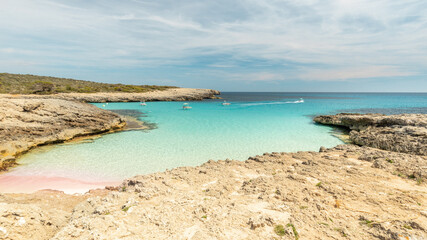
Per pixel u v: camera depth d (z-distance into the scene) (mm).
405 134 18734
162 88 117062
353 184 8508
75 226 5195
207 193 7848
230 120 36781
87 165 15305
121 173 13992
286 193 7480
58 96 66688
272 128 29516
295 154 13875
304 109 58344
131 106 64000
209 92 116375
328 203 6926
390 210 6410
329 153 14000
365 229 5441
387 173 9820
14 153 16609
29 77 97375
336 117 32344
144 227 5414
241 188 8398
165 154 17984
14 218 4730
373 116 28328
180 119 37625
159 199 7281
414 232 5070
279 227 5434
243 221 5773
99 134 25375
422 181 8664
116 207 6605
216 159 16859
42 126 21094
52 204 8805
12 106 21547
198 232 5184
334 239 5027
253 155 17906
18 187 11719
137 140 22609
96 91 86938
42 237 4969
